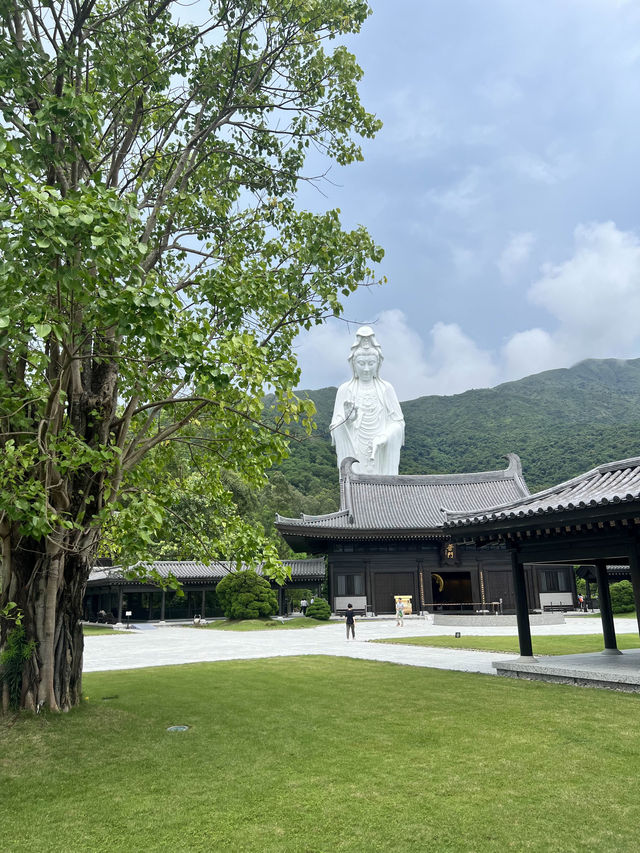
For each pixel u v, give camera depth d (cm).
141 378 920
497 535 1570
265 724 1033
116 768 807
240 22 1196
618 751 812
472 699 1182
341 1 1228
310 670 1670
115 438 1174
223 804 669
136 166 1303
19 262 707
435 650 2231
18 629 1061
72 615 1147
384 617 4344
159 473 1303
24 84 897
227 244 1355
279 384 909
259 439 978
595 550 1377
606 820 595
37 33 1018
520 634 1549
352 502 4869
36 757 857
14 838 594
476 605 4472
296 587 4747
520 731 927
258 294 1138
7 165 750
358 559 4531
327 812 635
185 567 4706
